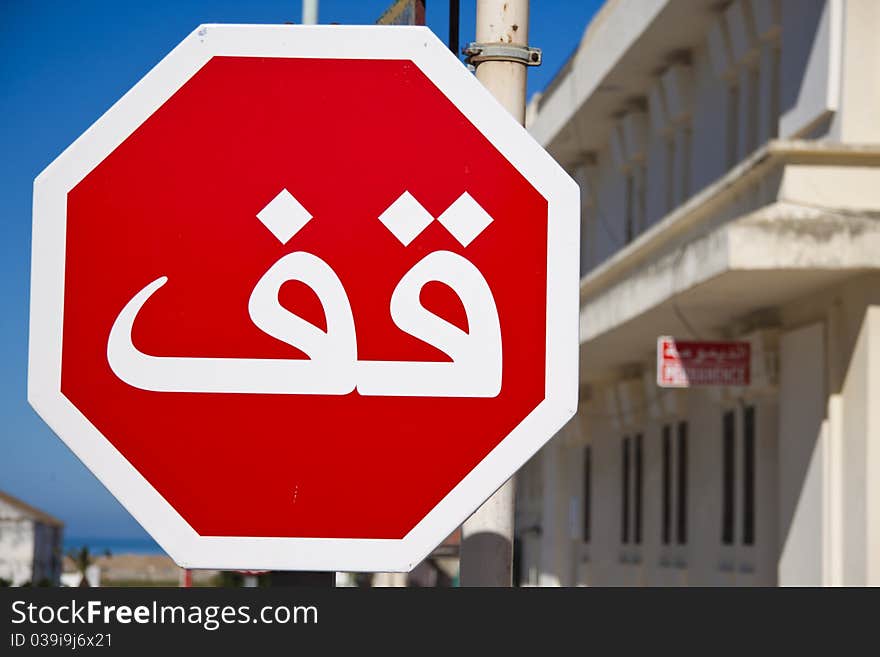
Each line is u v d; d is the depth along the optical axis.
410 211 3.72
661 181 34.16
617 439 38.16
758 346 24.19
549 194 3.72
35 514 116.06
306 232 3.72
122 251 3.70
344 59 3.78
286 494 3.66
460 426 3.66
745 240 20.08
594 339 29.75
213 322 3.69
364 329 3.69
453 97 3.75
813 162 20.36
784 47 24.55
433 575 61.34
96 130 3.72
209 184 3.73
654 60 32.88
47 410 3.66
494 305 3.69
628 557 36.72
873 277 20.70
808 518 22.59
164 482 3.66
